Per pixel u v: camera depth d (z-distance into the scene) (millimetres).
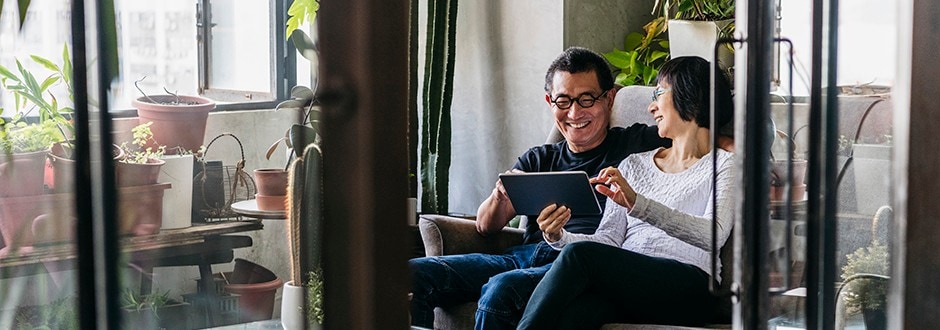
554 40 3387
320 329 1115
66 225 1407
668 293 2486
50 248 1415
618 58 3381
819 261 1619
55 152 1408
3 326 1427
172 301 1676
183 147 2072
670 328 2320
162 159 1963
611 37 3498
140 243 1516
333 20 1036
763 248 1604
